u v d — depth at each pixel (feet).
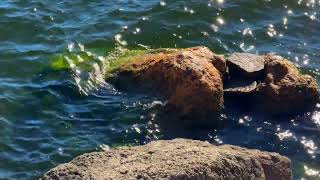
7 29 52.21
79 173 30.94
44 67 47.39
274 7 57.26
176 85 41.86
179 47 51.57
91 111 42.39
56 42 50.90
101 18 54.44
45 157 37.91
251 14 56.18
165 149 32.35
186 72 41.57
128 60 46.78
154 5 56.54
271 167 32.63
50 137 39.73
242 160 31.63
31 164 37.29
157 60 44.34
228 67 44.86
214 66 43.83
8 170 36.73
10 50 49.47
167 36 52.70
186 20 54.75
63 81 45.44
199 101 41.09
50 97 43.65
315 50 51.67
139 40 52.06
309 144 40.06
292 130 41.24
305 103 42.80
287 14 56.44
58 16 54.44
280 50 51.49
